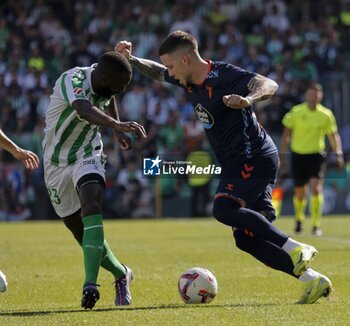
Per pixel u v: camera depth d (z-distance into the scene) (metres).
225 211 14.92
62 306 15.33
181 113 54.66
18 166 50.50
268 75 58.31
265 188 15.27
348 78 60.38
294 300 15.51
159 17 61.88
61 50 57.28
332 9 65.62
